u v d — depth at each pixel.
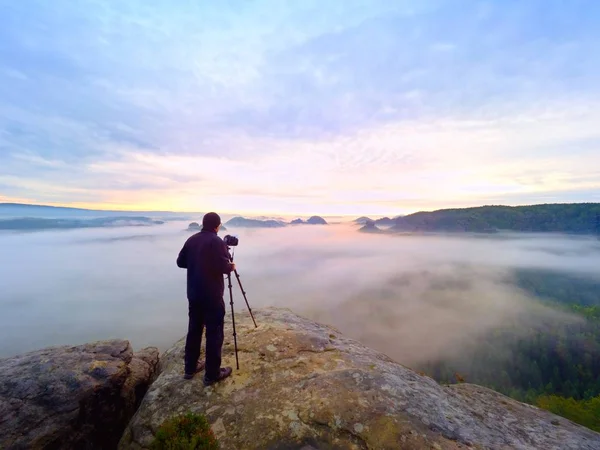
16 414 4.75
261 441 4.36
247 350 6.57
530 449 4.39
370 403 4.76
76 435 5.04
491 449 4.18
